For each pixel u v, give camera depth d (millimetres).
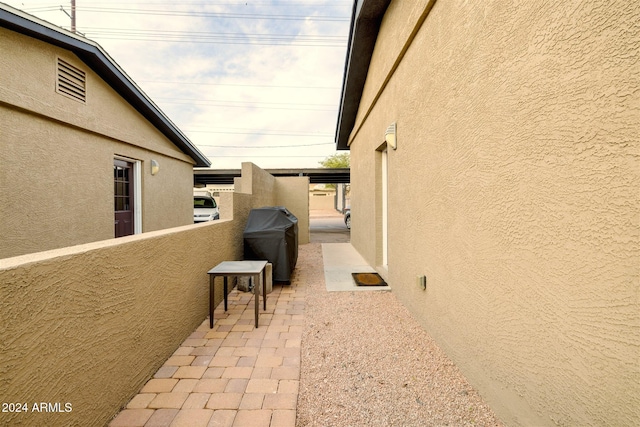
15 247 3670
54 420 1426
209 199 12539
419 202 3182
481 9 1968
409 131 3467
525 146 1580
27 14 3600
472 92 2100
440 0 2598
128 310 2043
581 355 1267
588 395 1232
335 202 42906
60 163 4391
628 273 1076
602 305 1173
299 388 2213
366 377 2336
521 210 1619
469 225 2168
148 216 6980
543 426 1476
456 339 2400
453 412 1937
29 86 3844
